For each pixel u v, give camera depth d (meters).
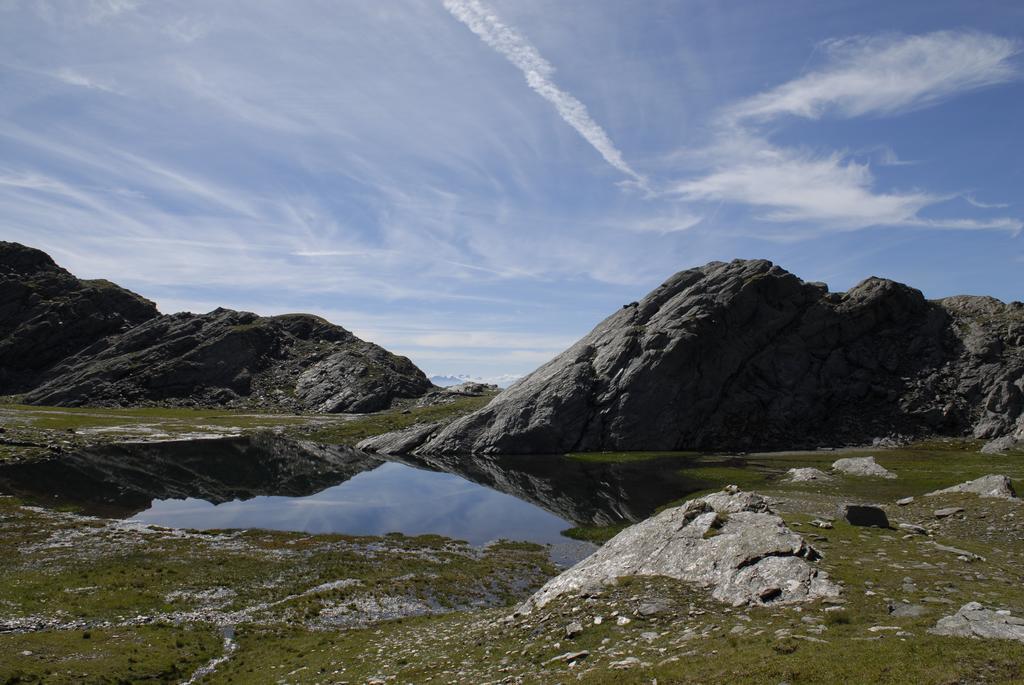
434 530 61.38
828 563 24.08
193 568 44.53
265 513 69.38
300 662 26.81
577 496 77.38
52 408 174.12
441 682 20.81
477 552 52.41
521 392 136.00
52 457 101.25
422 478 96.25
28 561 44.06
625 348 132.62
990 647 14.43
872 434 114.12
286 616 35.44
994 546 31.75
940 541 29.25
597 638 21.11
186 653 29.03
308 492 83.94
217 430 145.62
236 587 40.94
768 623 19.17
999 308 133.38
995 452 86.69
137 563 44.91
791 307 135.50
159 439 129.50
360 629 32.69
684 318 130.88
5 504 65.06
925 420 113.81
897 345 129.62
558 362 145.50
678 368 124.88
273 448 127.12
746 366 129.25
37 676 23.95
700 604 22.09
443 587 41.69
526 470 102.12
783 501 53.00
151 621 33.81
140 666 26.48
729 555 24.75
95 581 39.78
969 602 18.83
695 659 16.97
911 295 135.88
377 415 174.00
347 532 60.44
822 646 16.05
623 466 99.69
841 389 124.88
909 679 13.25
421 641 27.66
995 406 108.56
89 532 54.06
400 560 48.78
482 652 23.34
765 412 123.75
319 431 150.12
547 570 46.88
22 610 33.62
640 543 28.03
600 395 127.75
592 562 28.61
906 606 19.20
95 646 28.45
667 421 120.62
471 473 100.69
